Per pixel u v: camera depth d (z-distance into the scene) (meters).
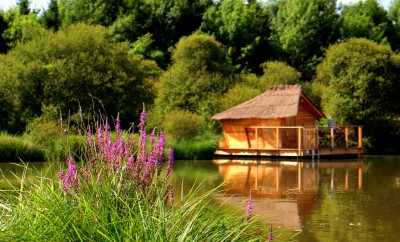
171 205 4.70
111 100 33.41
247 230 5.30
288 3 58.91
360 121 38.19
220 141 31.23
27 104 32.22
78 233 3.74
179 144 28.97
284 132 30.72
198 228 4.34
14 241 3.83
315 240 8.76
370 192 14.98
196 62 40.22
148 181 4.71
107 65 33.59
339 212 11.55
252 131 31.45
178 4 54.47
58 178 4.77
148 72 41.50
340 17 58.22
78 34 33.69
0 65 32.44
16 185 10.90
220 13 56.69
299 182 17.41
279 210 11.62
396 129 38.72
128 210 4.21
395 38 59.97
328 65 39.72
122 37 51.72
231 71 43.00
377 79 37.88
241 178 18.44
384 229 9.75
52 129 24.59
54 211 4.04
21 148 23.31
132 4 54.19
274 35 57.41
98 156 4.77
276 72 42.59
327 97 39.03
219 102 37.34
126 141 5.02
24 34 37.06
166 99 39.69
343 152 30.11
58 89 32.25
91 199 4.21
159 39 53.50
